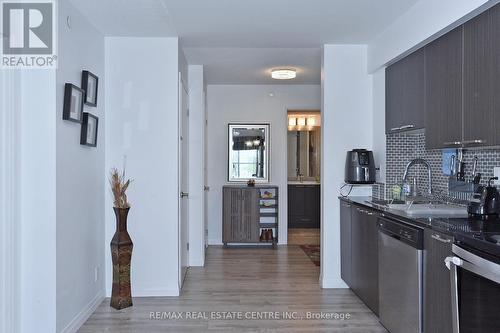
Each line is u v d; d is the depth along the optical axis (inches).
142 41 148.0
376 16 128.0
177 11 122.7
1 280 95.3
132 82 147.8
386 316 112.6
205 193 228.1
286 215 247.9
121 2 115.2
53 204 103.1
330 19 130.6
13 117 98.3
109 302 141.5
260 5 118.6
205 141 233.3
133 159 147.9
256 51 170.2
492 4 86.4
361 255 135.2
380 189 153.1
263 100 248.1
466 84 97.2
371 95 160.6
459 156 123.2
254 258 210.8
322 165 161.5
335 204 159.9
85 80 122.6
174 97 148.4
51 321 103.7
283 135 248.5
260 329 118.0
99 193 140.5
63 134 108.3
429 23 109.7
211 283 165.3
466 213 108.1
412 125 126.8
